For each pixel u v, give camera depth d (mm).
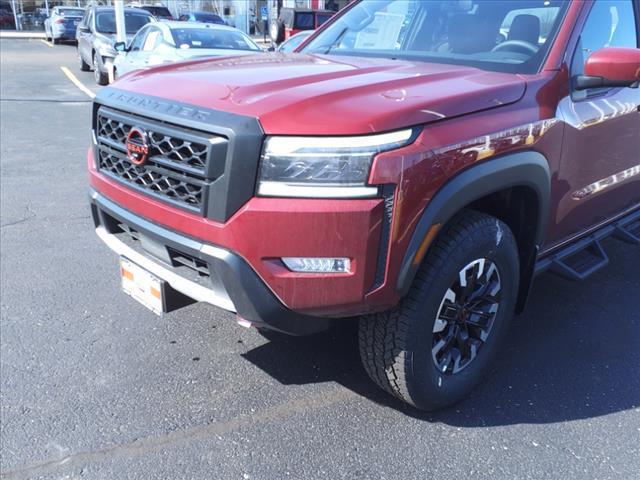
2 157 7105
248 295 2107
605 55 2654
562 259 3295
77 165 6879
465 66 2986
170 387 2859
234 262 2098
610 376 3080
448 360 2643
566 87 2838
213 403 2756
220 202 2102
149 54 9594
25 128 8758
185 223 2223
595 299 3934
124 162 2566
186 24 10102
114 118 2568
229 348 3209
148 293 2535
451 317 2547
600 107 3043
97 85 13562
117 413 2660
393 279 2148
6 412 2631
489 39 3121
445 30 3318
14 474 2291
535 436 2609
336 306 2143
